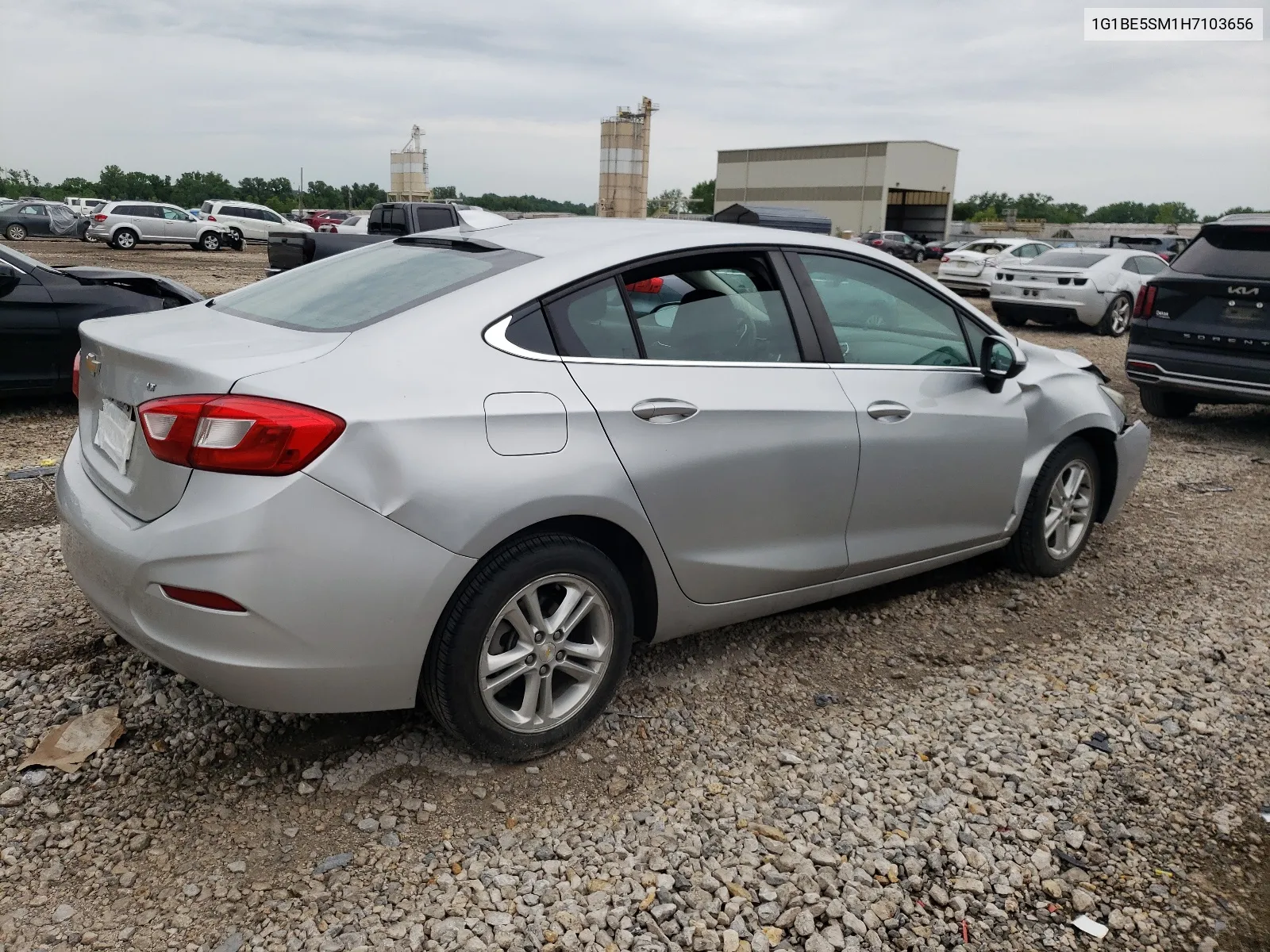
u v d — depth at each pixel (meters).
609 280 2.99
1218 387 7.69
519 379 2.69
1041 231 83.75
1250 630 4.15
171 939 2.18
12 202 33.34
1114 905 2.45
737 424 3.11
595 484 2.75
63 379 6.98
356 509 2.39
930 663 3.71
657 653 3.67
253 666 2.39
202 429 2.35
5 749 2.84
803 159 87.38
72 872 2.37
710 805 2.76
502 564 2.63
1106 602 4.39
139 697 3.13
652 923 2.30
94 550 2.57
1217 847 2.70
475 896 2.36
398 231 16.92
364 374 2.50
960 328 4.06
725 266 3.31
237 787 2.72
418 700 3.17
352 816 2.63
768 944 2.26
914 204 87.81
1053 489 4.45
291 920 2.25
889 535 3.72
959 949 2.28
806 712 3.30
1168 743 3.21
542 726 2.86
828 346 3.48
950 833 2.68
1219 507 6.05
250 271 22.61
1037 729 3.26
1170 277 7.87
